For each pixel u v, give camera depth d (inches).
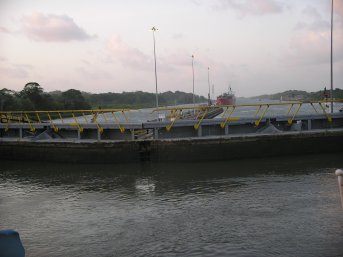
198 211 456.4
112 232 398.6
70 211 484.1
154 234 386.6
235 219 419.5
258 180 609.3
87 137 942.4
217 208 464.4
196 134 893.2
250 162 795.4
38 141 911.7
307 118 925.8
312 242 345.1
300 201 476.7
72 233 402.3
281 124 941.2
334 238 351.6
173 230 395.2
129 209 479.8
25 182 674.8
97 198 542.6
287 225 391.9
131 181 649.0
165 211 463.2
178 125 874.1
